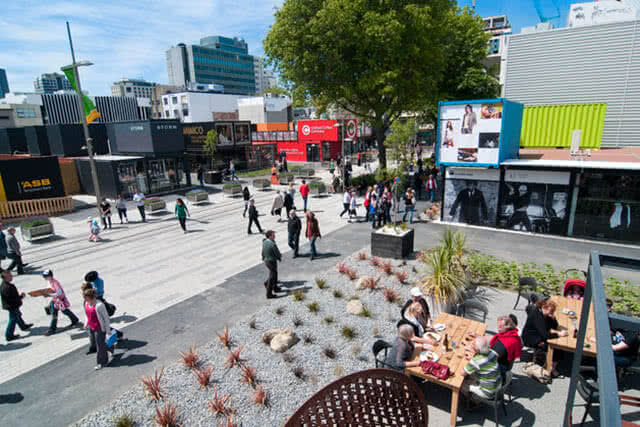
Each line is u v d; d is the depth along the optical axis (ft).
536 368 21.34
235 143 130.72
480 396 17.87
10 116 217.77
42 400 21.56
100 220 67.00
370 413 8.85
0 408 21.02
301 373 22.45
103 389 22.30
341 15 69.31
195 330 28.50
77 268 43.78
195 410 20.06
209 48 576.20
